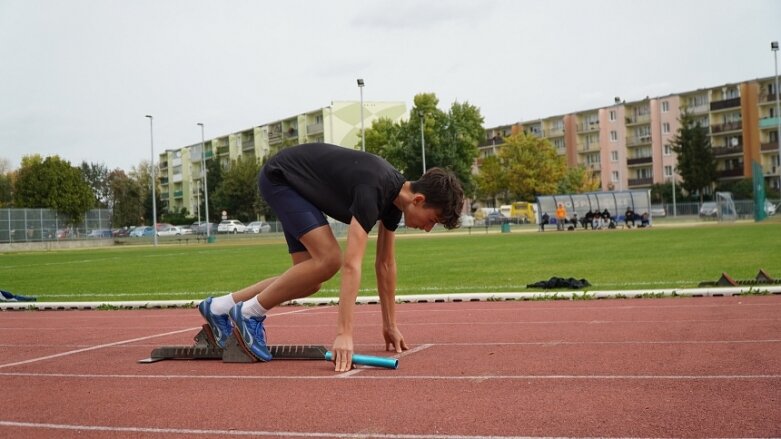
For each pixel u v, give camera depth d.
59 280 18.55
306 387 4.63
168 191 135.88
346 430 3.61
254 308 5.54
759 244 22.81
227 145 118.25
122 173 125.12
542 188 83.25
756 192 51.75
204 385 4.80
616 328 7.10
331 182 5.21
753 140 83.44
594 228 51.31
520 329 7.32
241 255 30.41
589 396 4.18
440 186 5.07
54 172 58.84
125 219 113.12
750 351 5.48
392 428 3.62
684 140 83.19
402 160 74.75
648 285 11.54
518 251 24.77
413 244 35.22
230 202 87.56
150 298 12.79
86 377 5.25
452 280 14.18
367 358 5.14
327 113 92.81
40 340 7.63
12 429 3.80
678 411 3.78
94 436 3.63
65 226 58.84
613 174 99.69
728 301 9.15
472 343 6.45
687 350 5.63
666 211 75.88
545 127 109.25
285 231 5.56
